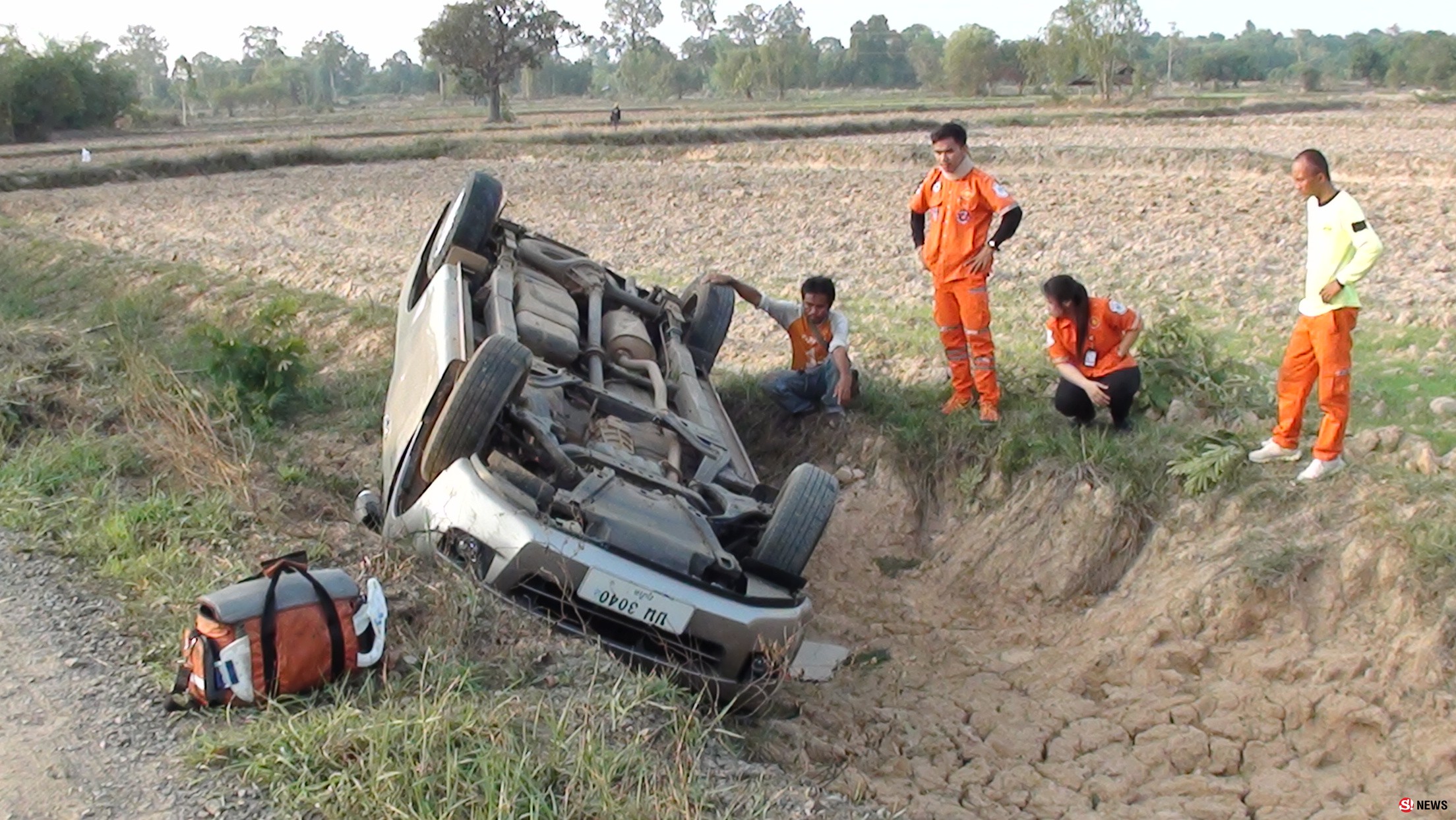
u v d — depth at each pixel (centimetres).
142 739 464
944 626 759
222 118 10412
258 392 1007
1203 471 753
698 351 909
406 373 784
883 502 852
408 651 531
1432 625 622
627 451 700
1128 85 8200
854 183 2708
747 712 622
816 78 14150
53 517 646
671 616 579
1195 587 693
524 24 7288
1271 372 940
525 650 548
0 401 781
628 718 510
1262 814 571
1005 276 1424
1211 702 641
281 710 475
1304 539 698
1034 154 3125
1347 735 609
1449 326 1072
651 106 10725
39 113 6072
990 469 834
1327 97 7956
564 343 769
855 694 679
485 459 649
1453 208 1930
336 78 18575
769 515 670
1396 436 764
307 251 1838
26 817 418
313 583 487
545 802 430
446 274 816
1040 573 771
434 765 443
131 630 543
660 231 1978
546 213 2267
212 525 634
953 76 10900
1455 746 573
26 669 506
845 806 495
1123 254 1575
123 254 1745
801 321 927
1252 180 2489
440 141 4206
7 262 1745
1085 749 625
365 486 822
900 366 1030
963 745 634
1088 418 838
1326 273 698
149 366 881
